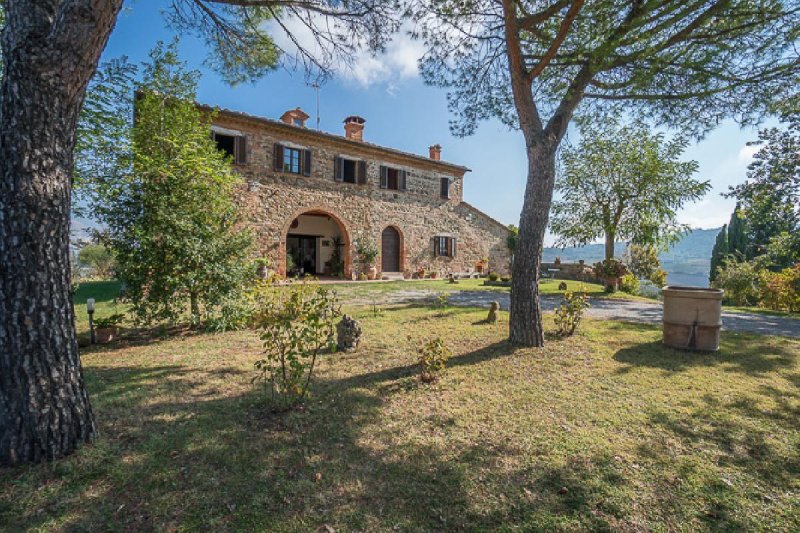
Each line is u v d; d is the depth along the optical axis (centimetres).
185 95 737
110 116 644
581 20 432
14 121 189
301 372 292
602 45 415
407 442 242
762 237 2078
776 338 545
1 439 196
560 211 1327
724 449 237
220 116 1238
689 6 411
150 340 532
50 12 198
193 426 254
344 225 1587
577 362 420
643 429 262
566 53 521
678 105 555
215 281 576
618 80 552
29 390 198
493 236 2142
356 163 1620
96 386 335
